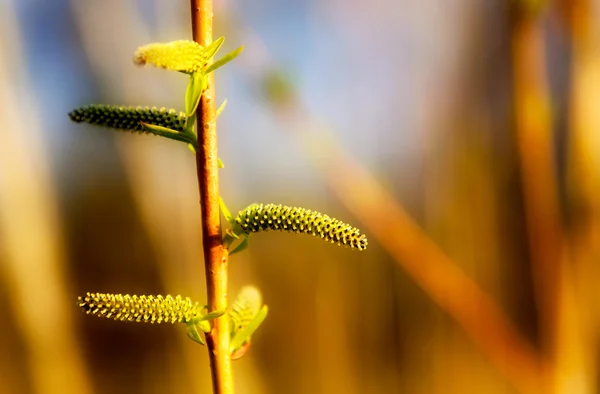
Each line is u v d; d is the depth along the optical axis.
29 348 0.97
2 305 0.98
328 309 1.13
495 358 0.73
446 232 1.00
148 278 1.11
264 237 1.15
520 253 0.92
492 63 0.87
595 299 0.65
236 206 0.95
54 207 1.04
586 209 0.64
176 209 0.98
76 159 1.12
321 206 0.98
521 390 0.69
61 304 1.02
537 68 0.57
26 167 0.95
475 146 0.93
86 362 1.12
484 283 0.95
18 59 0.94
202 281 0.98
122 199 1.13
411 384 1.08
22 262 0.96
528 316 0.89
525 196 0.62
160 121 0.42
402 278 1.10
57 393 0.99
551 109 0.60
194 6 0.41
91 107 0.42
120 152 1.00
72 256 1.14
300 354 1.14
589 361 0.66
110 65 0.94
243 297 0.44
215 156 0.42
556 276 0.63
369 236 1.08
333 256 1.15
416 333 1.10
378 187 0.75
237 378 1.05
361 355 1.13
